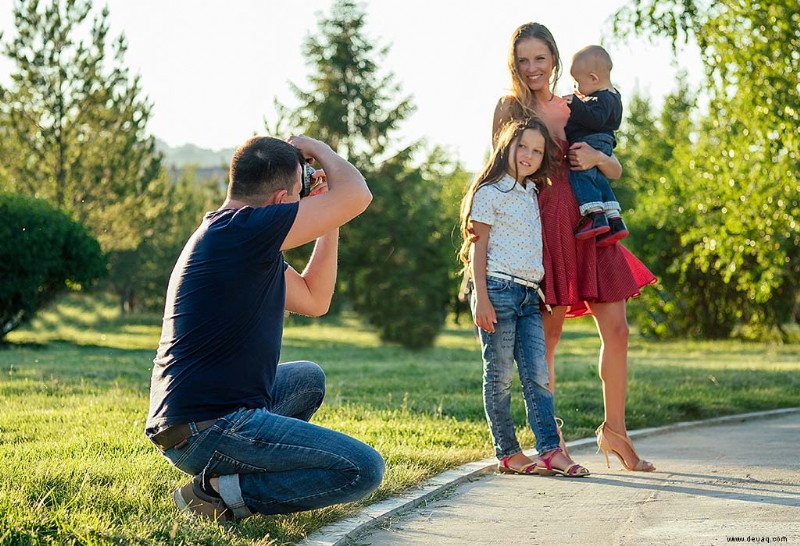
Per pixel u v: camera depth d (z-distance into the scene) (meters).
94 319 32.81
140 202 26.86
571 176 5.12
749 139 13.95
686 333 27.77
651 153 35.56
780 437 6.16
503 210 4.89
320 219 3.33
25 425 5.99
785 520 3.65
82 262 19.16
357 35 31.06
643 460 4.99
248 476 3.30
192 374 3.23
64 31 24.48
